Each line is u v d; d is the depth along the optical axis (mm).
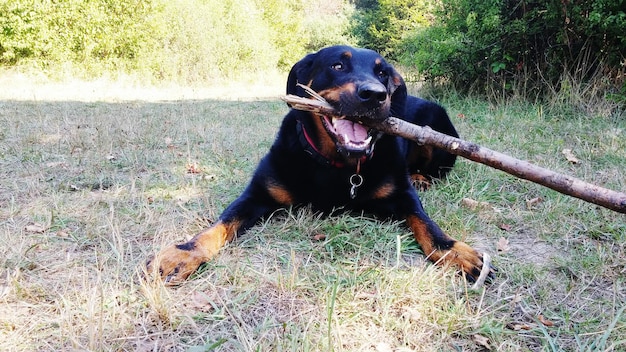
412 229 822
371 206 910
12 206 910
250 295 632
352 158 833
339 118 793
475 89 2309
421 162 1170
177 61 3918
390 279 657
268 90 3529
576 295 650
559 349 533
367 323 578
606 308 624
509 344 544
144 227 840
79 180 1133
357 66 875
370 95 746
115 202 975
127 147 1467
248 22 4590
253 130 1748
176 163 1300
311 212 909
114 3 3809
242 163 1294
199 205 942
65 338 529
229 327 565
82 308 573
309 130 870
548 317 603
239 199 865
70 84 3336
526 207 990
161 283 621
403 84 1006
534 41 2105
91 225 845
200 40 4031
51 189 1050
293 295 633
